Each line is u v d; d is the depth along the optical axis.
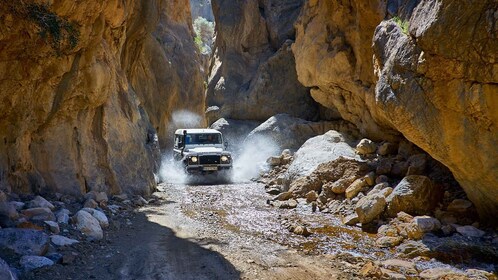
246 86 21.88
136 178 12.02
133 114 12.78
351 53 14.18
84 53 9.59
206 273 6.00
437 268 6.33
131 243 7.34
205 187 14.61
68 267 5.84
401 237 7.78
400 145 12.02
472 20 5.92
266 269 6.25
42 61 8.11
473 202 7.98
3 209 6.75
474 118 6.59
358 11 12.33
